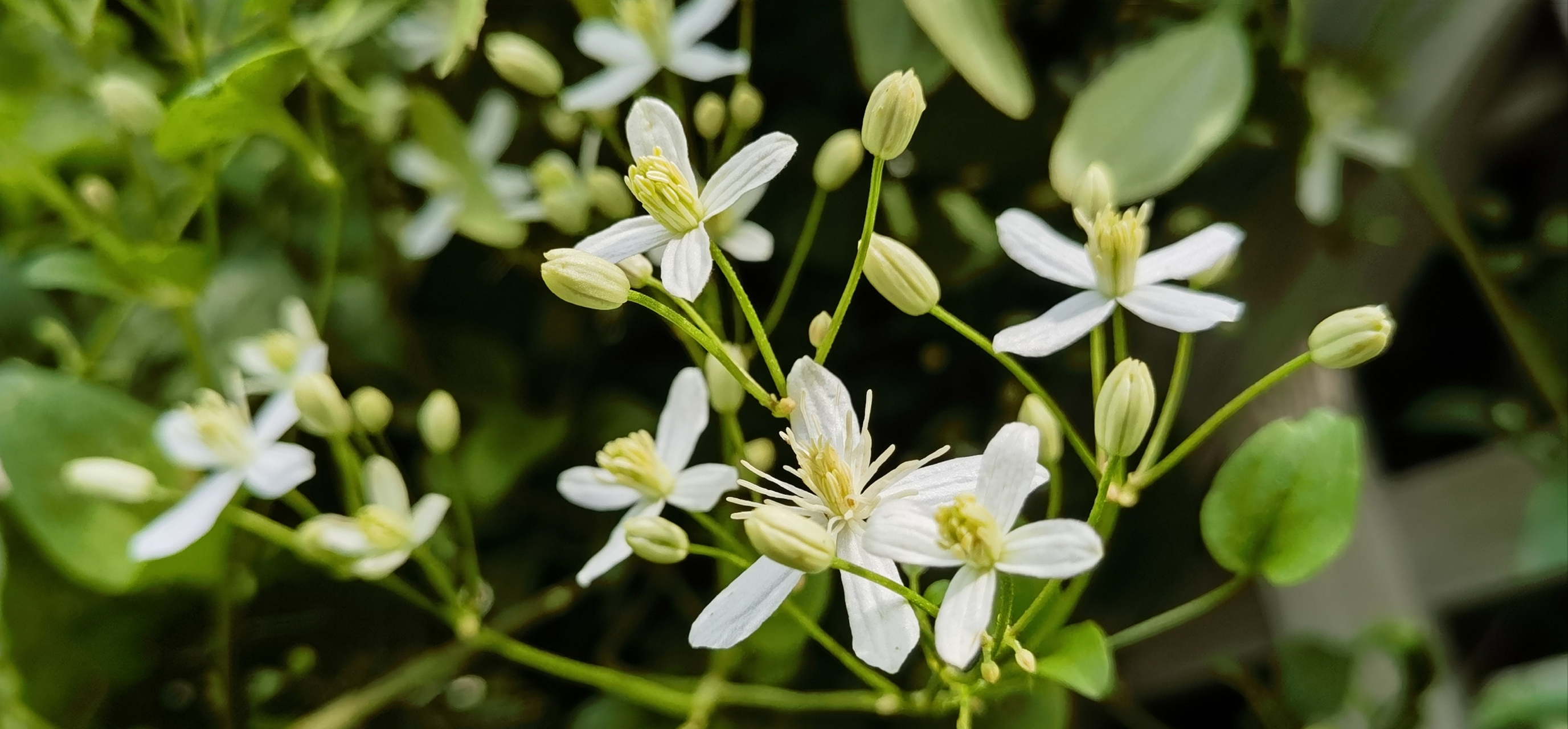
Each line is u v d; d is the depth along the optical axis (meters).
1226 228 0.37
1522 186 0.46
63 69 0.45
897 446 0.45
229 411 0.41
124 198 0.45
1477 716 0.43
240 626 0.43
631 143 0.37
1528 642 0.47
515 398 0.45
